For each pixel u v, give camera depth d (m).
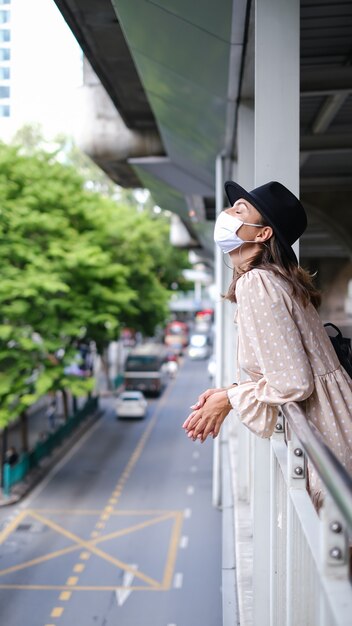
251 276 2.59
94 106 19.92
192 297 121.75
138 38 10.58
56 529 25.73
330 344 2.72
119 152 20.12
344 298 46.91
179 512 27.62
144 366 56.78
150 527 25.86
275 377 2.49
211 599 19.53
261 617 4.62
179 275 64.50
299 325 2.60
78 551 23.45
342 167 19.19
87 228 33.03
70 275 30.64
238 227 2.75
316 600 2.06
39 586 20.45
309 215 23.83
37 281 28.33
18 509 28.17
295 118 4.50
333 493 1.67
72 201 32.03
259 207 2.71
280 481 3.14
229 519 8.95
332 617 1.62
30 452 32.97
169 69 11.24
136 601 19.44
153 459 36.44
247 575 6.19
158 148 19.84
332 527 1.75
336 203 22.91
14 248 28.58
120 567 21.97
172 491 30.56
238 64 8.86
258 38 4.50
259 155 4.51
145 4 8.72
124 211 47.72
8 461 30.72
